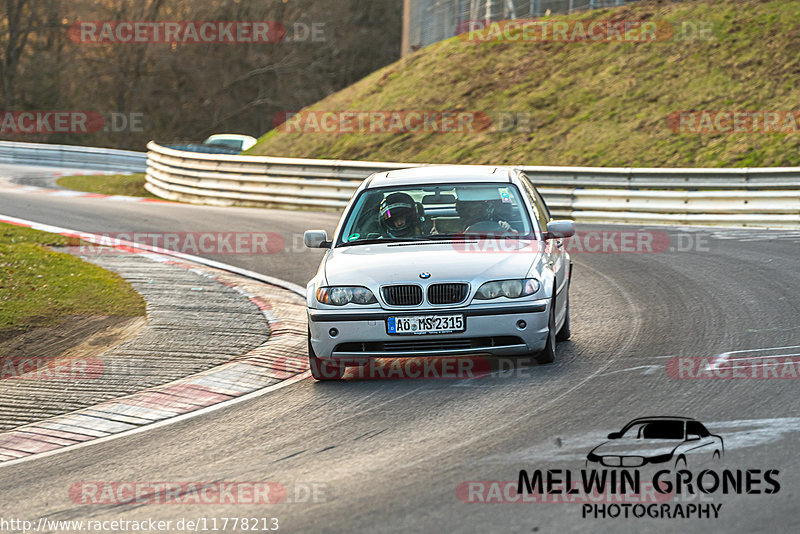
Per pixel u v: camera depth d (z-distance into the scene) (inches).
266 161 3351.4
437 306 997.2
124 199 3459.6
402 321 994.1
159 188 3855.8
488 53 4188.0
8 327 1369.3
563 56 3954.2
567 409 863.7
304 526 617.6
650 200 2568.9
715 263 1779.0
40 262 1824.6
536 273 1021.2
